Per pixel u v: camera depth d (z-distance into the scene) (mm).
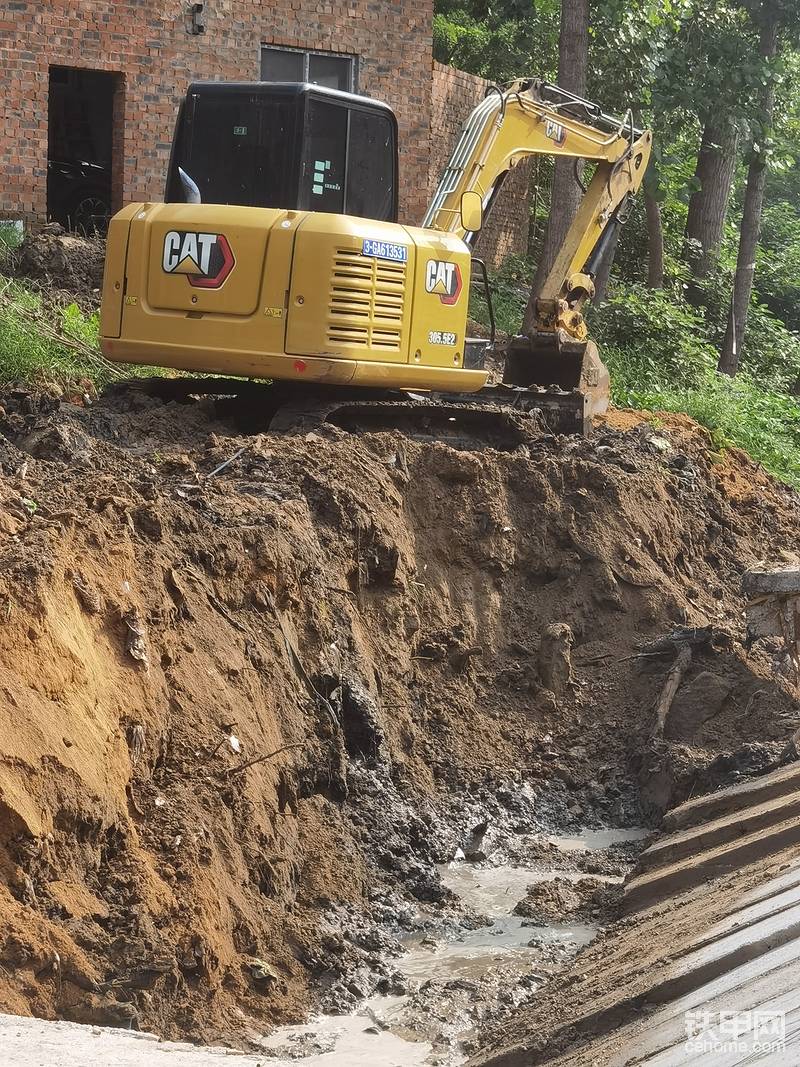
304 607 8805
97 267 16656
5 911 5324
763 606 10234
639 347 21156
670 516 13000
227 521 8578
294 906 7238
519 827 9391
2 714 5750
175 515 8156
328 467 10203
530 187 26391
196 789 6848
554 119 13883
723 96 22594
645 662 11086
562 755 10336
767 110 23359
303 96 10883
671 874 7547
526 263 25797
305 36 20000
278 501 9344
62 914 5578
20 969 5223
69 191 19828
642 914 7160
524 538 11594
